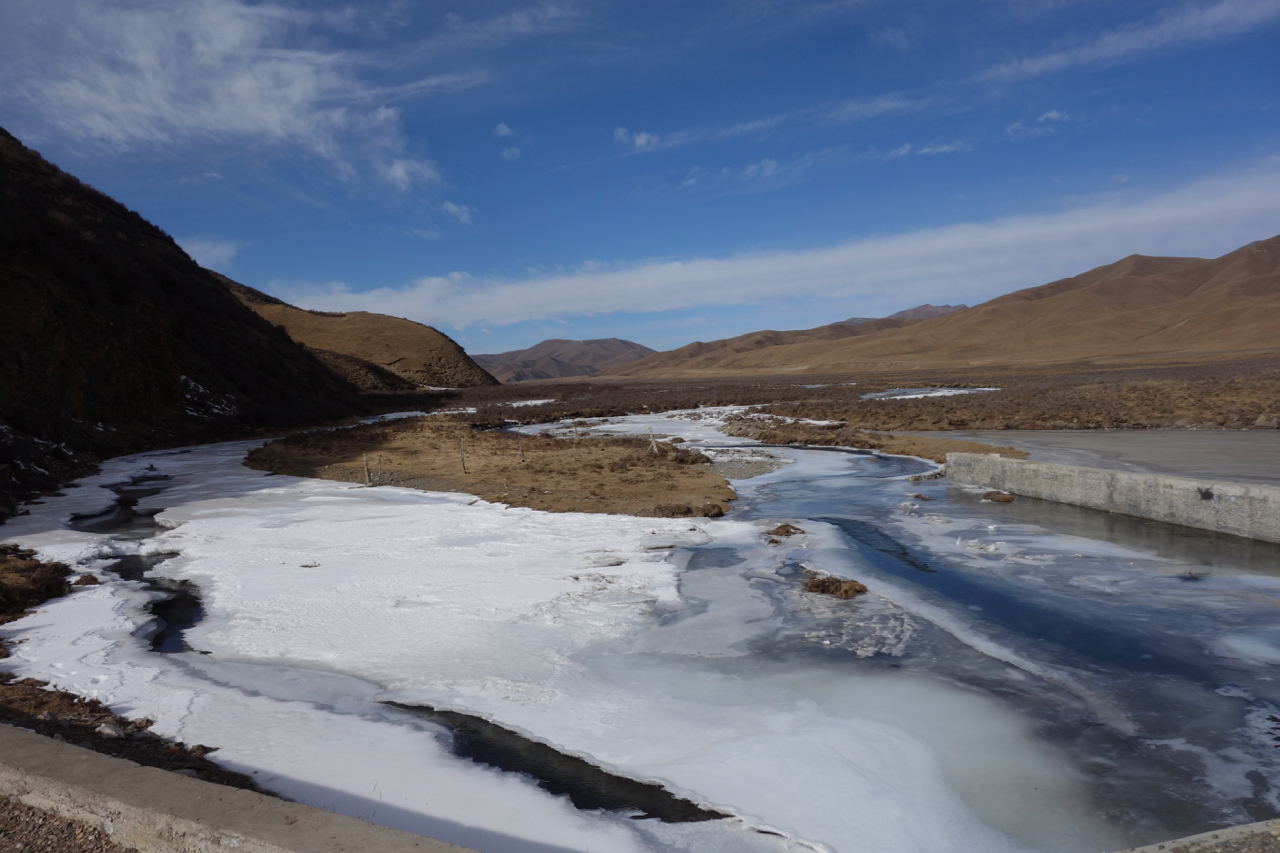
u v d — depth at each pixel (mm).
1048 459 23125
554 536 14742
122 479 23250
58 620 9984
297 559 13234
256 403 43094
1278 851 4223
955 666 8422
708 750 6570
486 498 19094
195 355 41031
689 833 5352
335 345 103438
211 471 25547
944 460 25109
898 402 50125
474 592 11148
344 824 4168
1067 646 8992
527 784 5969
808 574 12094
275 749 6430
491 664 8484
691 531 15031
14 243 31453
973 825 5473
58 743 5219
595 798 5785
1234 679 8023
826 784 6020
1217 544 13477
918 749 6590
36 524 16281
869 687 7875
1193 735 6832
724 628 9633
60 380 28484
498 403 69312
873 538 14453
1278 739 6750
